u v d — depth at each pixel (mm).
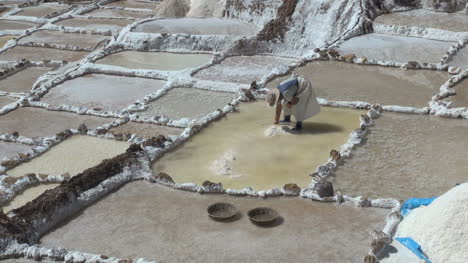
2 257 5543
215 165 7473
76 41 14641
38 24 16344
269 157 7684
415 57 11797
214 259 5391
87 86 11172
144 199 6578
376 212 6121
